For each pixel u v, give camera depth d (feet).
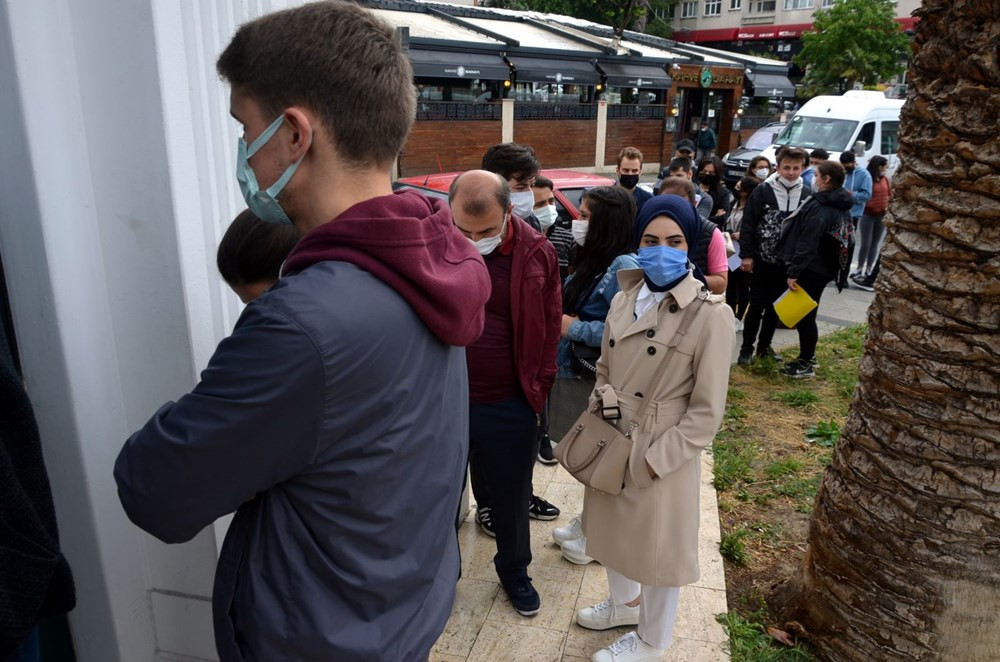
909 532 7.59
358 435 3.47
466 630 8.96
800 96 91.76
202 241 5.64
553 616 9.23
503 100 57.31
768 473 13.79
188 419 3.31
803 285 18.52
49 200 4.94
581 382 9.93
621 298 8.11
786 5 135.74
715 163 21.75
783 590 9.62
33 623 4.40
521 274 8.18
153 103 5.07
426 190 19.19
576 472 7.66
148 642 6.33
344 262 3.47
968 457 7.20
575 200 20.89
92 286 5.39
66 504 5.57
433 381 3.82
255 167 3.76
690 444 7.14
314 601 3.63
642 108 69.00
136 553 6.08
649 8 129.90
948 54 6.92
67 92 5.02
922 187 7.23
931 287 7.18
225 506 3.47
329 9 3.60
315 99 3.52
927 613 7.63
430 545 3.99
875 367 7.87
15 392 4.42
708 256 14.19
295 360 3.17
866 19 85.35
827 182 17.47
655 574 7.47
